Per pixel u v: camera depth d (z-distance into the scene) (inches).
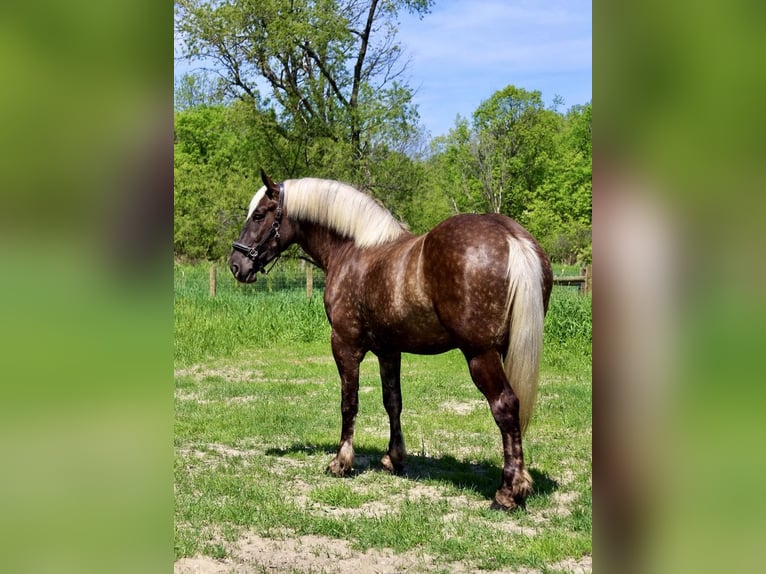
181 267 863.7
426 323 167.6
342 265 192.9
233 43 783.7
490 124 1412.4
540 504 165.2
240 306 557.3
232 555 139.1
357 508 168.9
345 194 193.9
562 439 229.5
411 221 847.7
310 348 462.3
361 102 823.1
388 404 198.4
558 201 1327.5
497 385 154.6
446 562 135.6
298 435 242.7
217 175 823.7
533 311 149.0
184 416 267.0
